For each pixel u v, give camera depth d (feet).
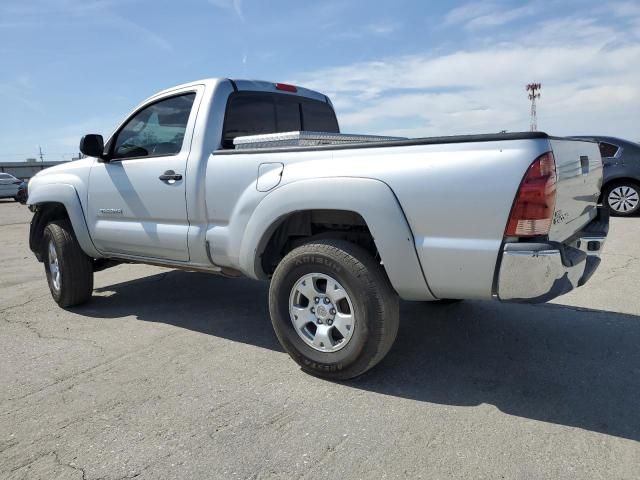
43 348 13.39
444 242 9.37
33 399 10.50
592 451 8.20
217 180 12.43
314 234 12.32
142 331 14.57
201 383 11.03
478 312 15.24
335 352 10.71
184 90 14.01
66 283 16.46
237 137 13.16
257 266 12.01
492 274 9.07
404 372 11.30
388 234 9.77
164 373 11.61
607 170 33.01
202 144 13.04
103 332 14.57
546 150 8.67
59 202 16.46
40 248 18.44
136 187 14.29
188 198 13.03
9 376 11.68
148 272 22.62
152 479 7.80
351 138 13.41
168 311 16.49
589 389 10.31
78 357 12.71
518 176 8.66
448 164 9.25
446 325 14.24
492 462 7.98
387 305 10.17
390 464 7.99
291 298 11.30
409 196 9.59
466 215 9.11
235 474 7.86
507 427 8.98
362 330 10.19
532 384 10.61
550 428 8.91
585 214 11.48
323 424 9.21
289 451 8.40
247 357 12.43
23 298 18.76
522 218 8.70
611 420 9.12
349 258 10.23
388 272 9.91
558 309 15.31
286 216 11.31
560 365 11.48
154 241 14.01
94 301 18.01
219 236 12.49
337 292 10.55
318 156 10.82
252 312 16.17
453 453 8.23
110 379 11.37
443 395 10.22
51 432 9.21
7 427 9.43
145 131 14.82
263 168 11.59
